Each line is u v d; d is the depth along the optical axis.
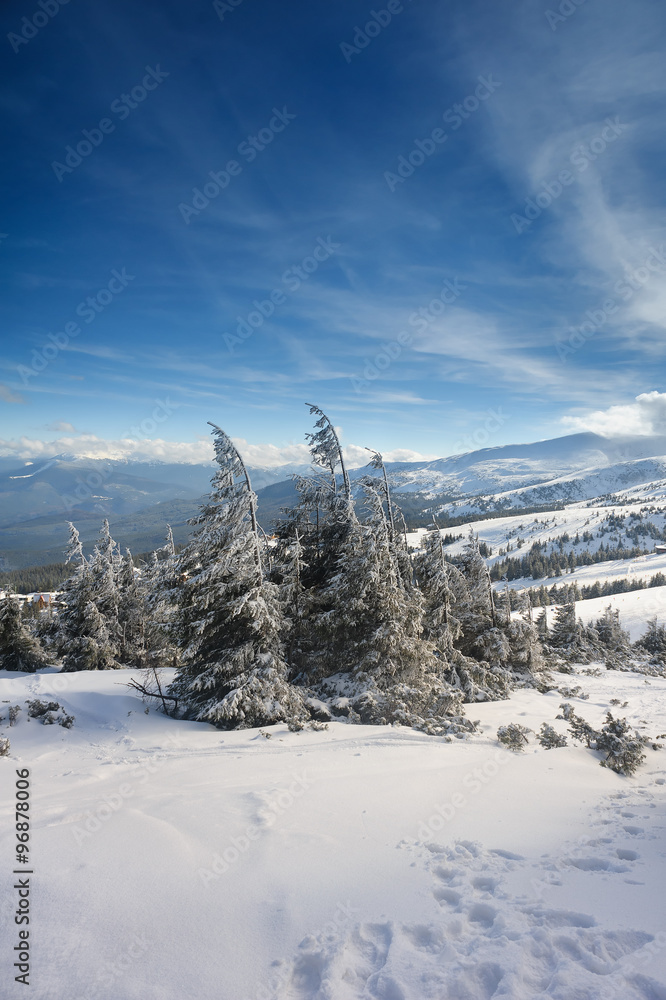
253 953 4.02
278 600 15.80
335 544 17.89
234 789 8.10
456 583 21.94
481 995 3.43
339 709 14.76
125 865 5.32
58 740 11.99
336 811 7.10
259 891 4.90
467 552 23.92
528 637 22.70
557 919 4.31
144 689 16.47
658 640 41.91
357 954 3.97
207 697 14.77
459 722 13.93
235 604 14.13
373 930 4.29
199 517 15.27
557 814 7.28
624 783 9.56
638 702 19.80
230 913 4.53
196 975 3.76
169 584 15.84
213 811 7.02
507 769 9.59
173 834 6.17
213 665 14.62
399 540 18.84
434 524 19.72
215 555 15.11
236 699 13.30
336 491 17.70
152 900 4.68
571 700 19.92
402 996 3.39
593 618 77.94
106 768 9.90
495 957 3.76
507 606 24.12
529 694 20.58
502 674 20.09
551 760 10.53
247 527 14.98
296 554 16.47
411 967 3.71
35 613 33.53
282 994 3.58
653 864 5.50
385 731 12.89
